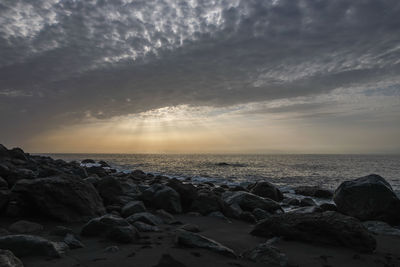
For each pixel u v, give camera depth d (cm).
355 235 633
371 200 1107
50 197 803
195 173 3806
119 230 611
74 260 479
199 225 864
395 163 7631
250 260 514
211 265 476
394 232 855
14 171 1162
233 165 6166
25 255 481
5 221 751
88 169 2131
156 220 827
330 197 1809
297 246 636
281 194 1662
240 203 1170
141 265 460
